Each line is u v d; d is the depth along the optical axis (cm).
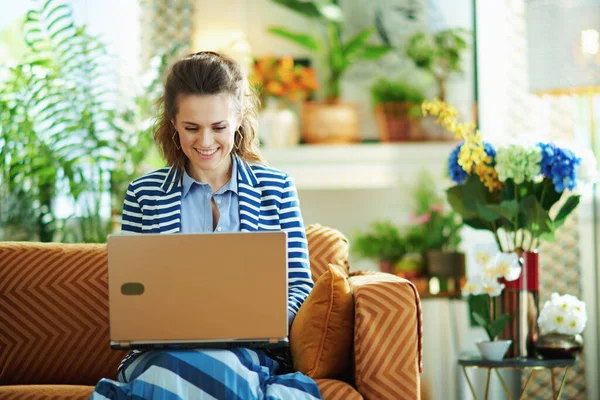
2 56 613
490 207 290
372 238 536
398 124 579
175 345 196
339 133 583
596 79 348
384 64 622
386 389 207
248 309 194
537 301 286
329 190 614
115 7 515
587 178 287
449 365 374
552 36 352
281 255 194
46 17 401
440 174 569
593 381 383
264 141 576
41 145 381
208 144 219
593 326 384
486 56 540
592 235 383
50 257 260
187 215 233
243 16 579
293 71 597
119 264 193
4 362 251
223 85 220
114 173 392
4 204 384
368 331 210
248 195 234
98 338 252
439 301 446
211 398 191
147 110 405
